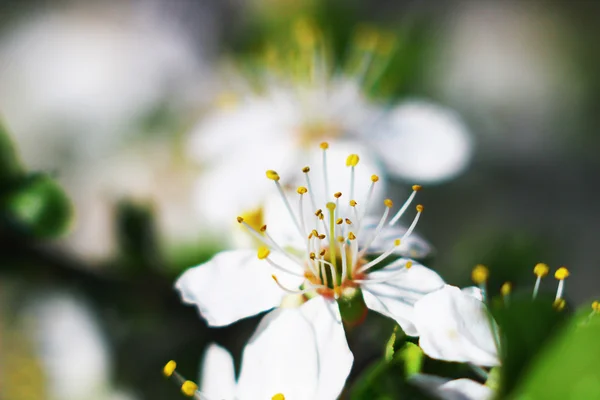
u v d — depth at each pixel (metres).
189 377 0.14
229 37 0.18
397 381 0.11
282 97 0.17
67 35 0.21
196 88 0.19
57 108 0.19
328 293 0.12
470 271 0.14
